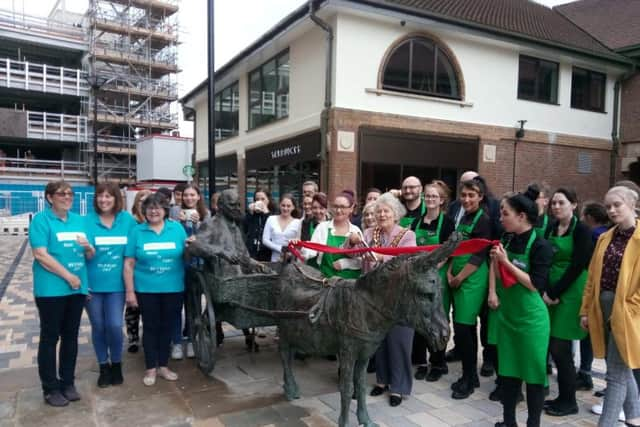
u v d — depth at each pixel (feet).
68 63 111.65
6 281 31.48
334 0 34.68
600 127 51.88
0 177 95.30
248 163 53.47
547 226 14.20
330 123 37.01
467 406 13.44
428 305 9.45
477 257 13.70
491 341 13.65
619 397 10.84
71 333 13.17
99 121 103.91
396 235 13.16
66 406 12.99
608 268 11.39
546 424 12.37
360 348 10.81
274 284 14.34
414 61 40.34
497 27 42.24
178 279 14.82
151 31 107.76
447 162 42.09
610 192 11.43
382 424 12.23
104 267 13.85
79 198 84.74
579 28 59.82
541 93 47.91
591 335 11.71
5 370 15.60
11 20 102.12
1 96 104.99
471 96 43.04
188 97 68.08
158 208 14.25
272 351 18.08
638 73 51.83
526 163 46.60
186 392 14.08
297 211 21.02
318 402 13.51
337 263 13.91
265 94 49.70
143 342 14.61
